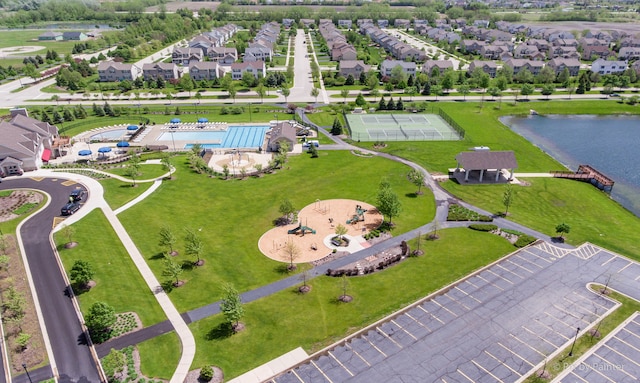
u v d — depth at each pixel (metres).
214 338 56.19
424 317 59.97
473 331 57.34
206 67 191.00
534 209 88.88
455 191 95.81
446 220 84.25
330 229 81.19
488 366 52.00
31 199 91.31
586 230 81.12
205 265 71.00
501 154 99.81
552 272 68.94
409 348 54.72
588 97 171.38
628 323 58.38
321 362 52.78
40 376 50.72
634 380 50.00
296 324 58.44
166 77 192.75
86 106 161.25
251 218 85.44
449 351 54.25
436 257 72.75
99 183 98.94
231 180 101.81
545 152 121.56
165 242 72.44
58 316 59.81
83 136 132.62
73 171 105.44
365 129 136.75
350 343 55.66
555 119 152.00
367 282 66.75
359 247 75.50
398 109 156.12
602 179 99.94
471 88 182.50
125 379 50.00
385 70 192.12
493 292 64.62
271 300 62.94
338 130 131.25
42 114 140.12
